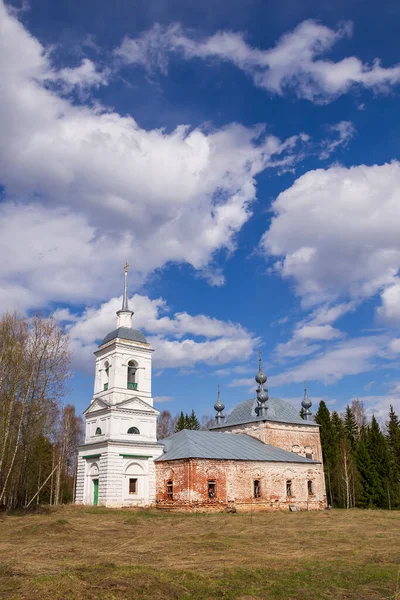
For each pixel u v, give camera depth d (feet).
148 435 157.58
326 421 242.17
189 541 74.08
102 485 146.30
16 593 38.45
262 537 82.58
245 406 212.43
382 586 46.60
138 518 113.39
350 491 215.51
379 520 122.31
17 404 130.62
